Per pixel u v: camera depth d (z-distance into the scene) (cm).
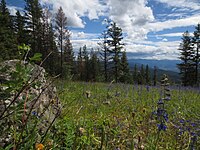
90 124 348
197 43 5341
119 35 5044
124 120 559
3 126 212
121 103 807
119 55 5109
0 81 211
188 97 1174
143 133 452
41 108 320
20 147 191
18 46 182
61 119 351
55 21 4228
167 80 394
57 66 4069
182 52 5503
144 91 1306
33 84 190
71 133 298
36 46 4331
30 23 4375
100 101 781
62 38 4244
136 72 7612
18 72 177
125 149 363
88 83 1531
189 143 431
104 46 5119
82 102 705
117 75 5147
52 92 367
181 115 745
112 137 370
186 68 5503
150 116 521
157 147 399
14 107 178
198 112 807
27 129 235
